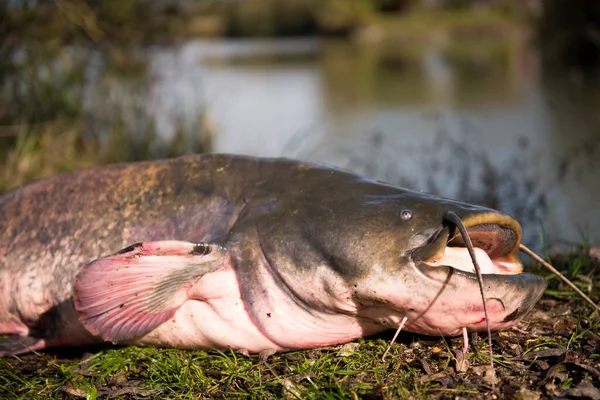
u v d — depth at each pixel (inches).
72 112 105.6
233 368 43.6
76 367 46.2
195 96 120.0
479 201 78.7
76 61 118.8
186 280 44.0
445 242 40.1
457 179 93.6
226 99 173.9
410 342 43.8
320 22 592.7
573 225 79.3
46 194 51.4
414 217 41.3
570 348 43.1
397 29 575.2
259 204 45.4
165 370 44.3
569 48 242.1
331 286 41.8
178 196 48.1
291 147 120.3
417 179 94.8
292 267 42.8
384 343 43.8
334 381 41.0
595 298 49.2
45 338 49.7
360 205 42.8
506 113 161.2
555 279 51.9
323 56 370.3
